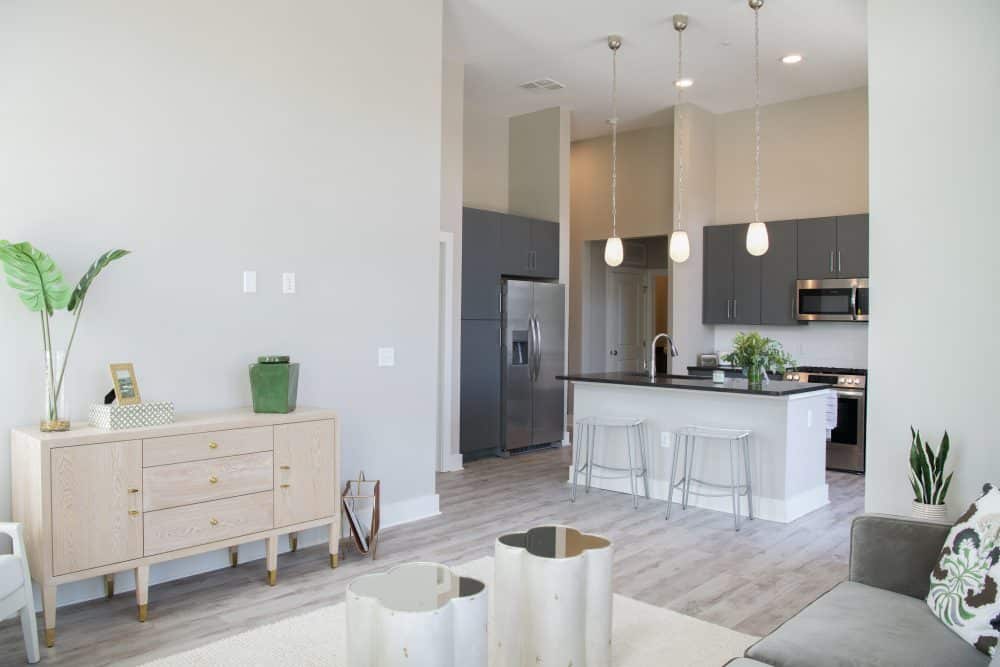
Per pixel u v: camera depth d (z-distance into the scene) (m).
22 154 3.15
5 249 2.88
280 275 4.05
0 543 3.06
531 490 5.74
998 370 3.36
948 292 3.50
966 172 3.45
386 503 4.64
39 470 2.86
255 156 3.94
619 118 7.92
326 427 3.79
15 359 3.16
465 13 5.30
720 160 7.82
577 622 2.40
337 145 4.32
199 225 3.72
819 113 7.14
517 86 6.95
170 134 3.61
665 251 9.56
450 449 6.50
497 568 2.53
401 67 4.68
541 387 7.46
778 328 7.49
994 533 2.13
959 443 3.46
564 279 7.77
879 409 3.70
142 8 3.50
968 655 1.97
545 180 7.76
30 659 2.73
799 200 7.26
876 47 3.72
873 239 3.72
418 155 4.79
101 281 3.38
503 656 2.48
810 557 4.12
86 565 2.96
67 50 3.27
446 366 6.43
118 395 3.18
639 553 4.17
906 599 2.35
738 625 3.17
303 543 4.19
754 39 5.74
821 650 1.96
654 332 9.84
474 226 6.80
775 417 4.93
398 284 4.67
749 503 4.96
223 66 3.80
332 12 4.29
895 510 3.65
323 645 2.90
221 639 2.95
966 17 3.46
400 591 2.17
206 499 3.32
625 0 5.08
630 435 5.64
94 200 3.36
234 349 3.86
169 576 3.64
